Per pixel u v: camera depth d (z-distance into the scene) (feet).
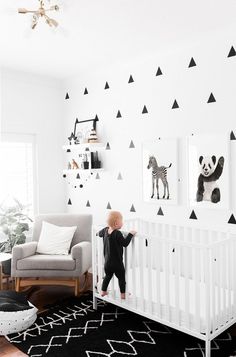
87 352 8.00
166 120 11.28
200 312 7.99
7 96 13.24
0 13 8.29
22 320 9.05
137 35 9.80
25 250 11.36
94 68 13.12
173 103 11.07
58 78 14.69
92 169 13.08
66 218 13.08
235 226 9.70
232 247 8.48
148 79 11.75
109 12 8.30
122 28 9.29
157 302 8.60
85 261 11.43
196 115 10.49
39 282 11.42
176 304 8.14
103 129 13.38
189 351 7.95
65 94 14.92
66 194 15.12
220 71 9.89
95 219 13.92
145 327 9.18
